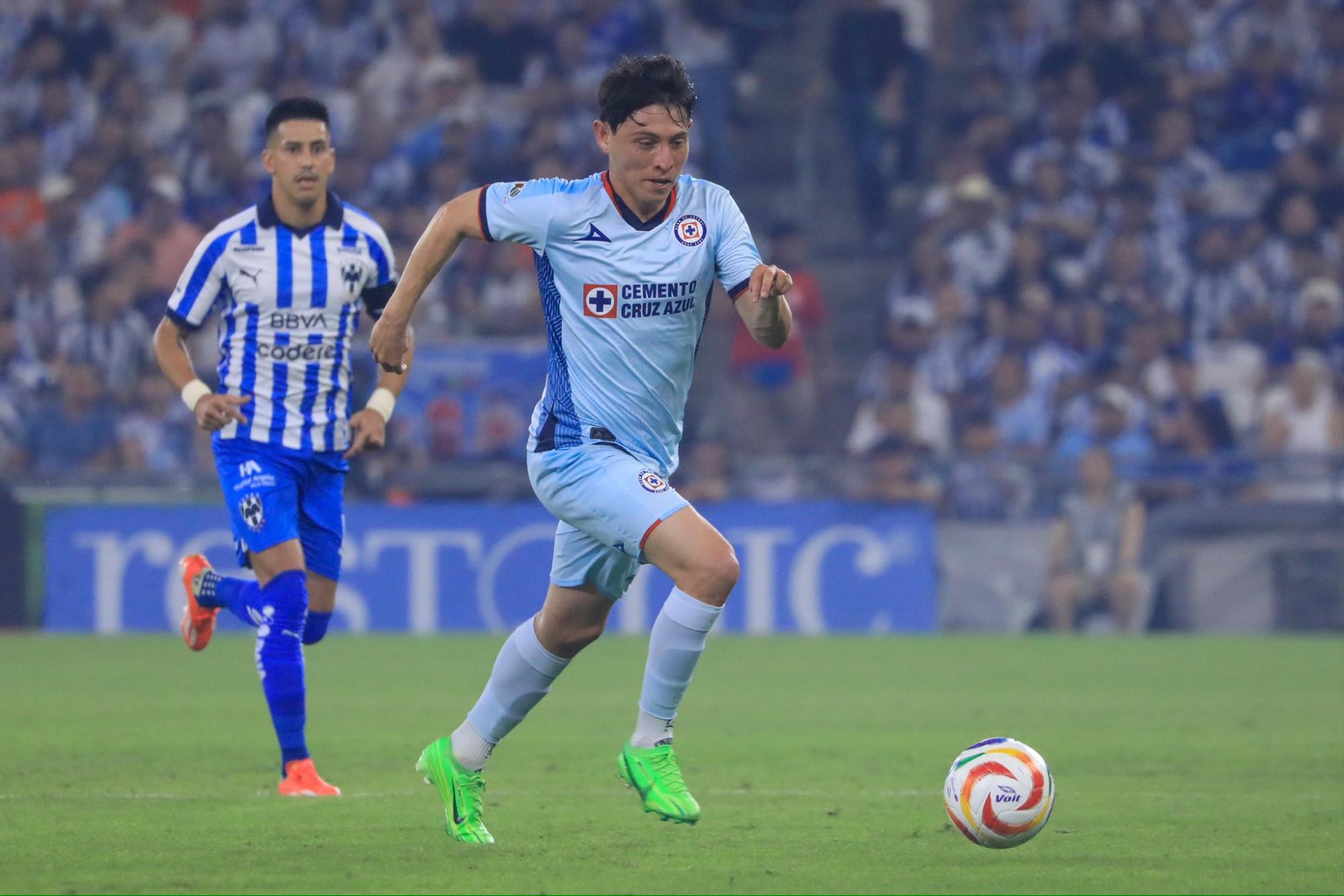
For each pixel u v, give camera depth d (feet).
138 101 212.64
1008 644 145.79
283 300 71.10
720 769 74.59
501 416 166.91
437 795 65.36
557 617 53.72
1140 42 220.84
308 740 84.33
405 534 156.87
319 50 218.38
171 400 176.65
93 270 187.32
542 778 71.36
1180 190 207.31
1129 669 124.06
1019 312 183.42
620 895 44.04
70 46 215.92
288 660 66.64
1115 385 176.96
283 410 71.26
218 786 68.23
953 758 78.59
